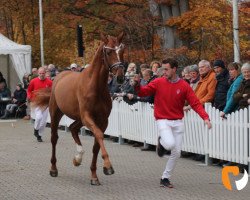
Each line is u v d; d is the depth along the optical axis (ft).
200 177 34.99
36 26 112.78
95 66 32.35
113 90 53.52
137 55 81.97
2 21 121.80
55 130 36.58
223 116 37.35
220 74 40.11
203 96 40.78
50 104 36.96
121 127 51.88
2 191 32.22
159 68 43.96
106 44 31.63
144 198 29.48
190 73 42.86
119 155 44.91
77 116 34.30
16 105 82.99
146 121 47.26
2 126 72.43
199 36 79.56
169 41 83.76
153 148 47.60
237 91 36.73
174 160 31.89
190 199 28.96
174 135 31.71
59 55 111.96
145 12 86.17
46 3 106.52
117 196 30.14
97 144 32.96
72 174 37.06
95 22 100.73
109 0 100.94
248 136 35.42
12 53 88.33
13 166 40.60
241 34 69.72
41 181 34.88
